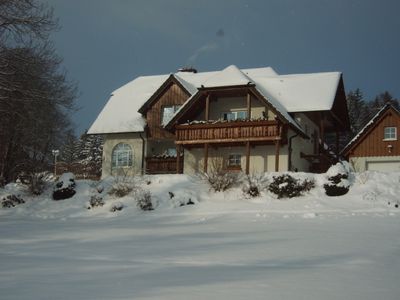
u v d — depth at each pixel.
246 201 23.64
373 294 6.75
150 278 8.02
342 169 23.73
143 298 6.56
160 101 35.44
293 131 31.11
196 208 23.02
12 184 29.25
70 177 27.42
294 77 35.47
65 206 25.75
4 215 24.41
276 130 28.83
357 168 32.09
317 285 7.35
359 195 22.45
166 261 9.88
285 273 8.38
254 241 12.68
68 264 9.58
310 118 35.12
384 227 15.45
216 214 21.16
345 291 6.94
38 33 29.25
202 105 32.69
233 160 31.80
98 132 35.97
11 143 32.53
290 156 30.48
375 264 9.24
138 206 23.92
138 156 35.47
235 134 29.72
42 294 6.87
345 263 9.38
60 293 6.93
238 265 9.31
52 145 37.25
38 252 11.48
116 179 27.39
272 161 30.66
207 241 12.91
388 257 10.02
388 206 21.09
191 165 32.72
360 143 32.47
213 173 25.80
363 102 79.94
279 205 22.16
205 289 7.10
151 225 18.25
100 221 20.80
